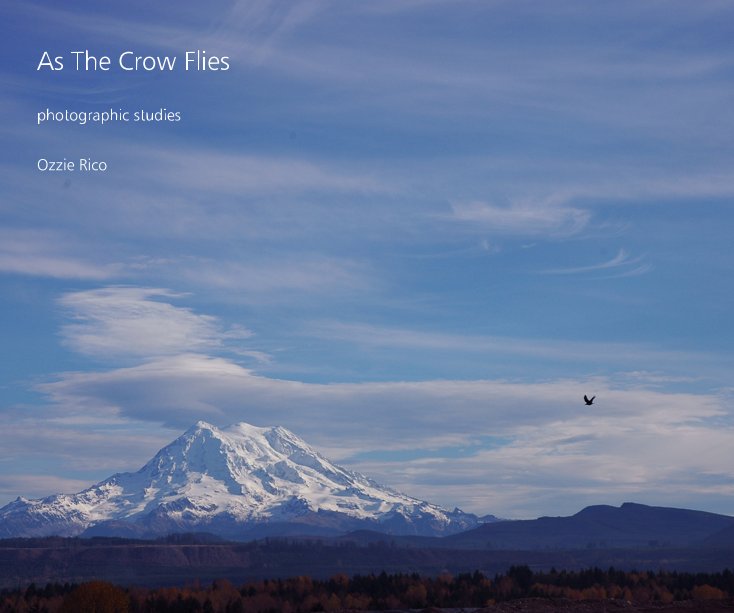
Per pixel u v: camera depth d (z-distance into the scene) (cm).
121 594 17188
